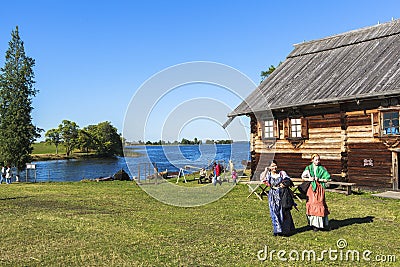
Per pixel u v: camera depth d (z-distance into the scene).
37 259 6.25
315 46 19.77
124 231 8.02
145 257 6.28
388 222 8.68
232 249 6.67
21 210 10.84
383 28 17.50
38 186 19.02
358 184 14.02
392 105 13.07
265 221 8.93
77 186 18.39
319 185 7.91
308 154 15.77
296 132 16.30
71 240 7.37
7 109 35.94
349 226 8.29
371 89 13.33
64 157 62.69
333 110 14.98
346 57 17.03
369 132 13.78
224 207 10.91
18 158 34.94
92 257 6.31
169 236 7.58
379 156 13.48
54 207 11.38
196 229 8.16
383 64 14.67
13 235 7.81
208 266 5.83
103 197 13.54
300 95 15.84
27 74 36.84
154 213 10.10
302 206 10.84
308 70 17.81
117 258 6.25
